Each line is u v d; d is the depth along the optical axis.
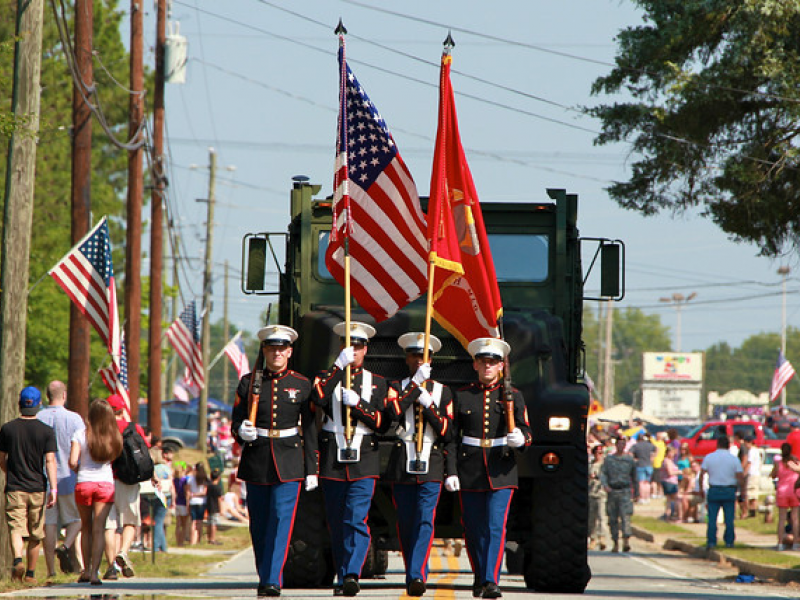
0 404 46.19
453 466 32.78
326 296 39.34
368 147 35.59
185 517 71.75
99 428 40.12
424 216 37.81
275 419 32.03
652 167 69.31
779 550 65.38
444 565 56.16
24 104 46.88
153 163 99.88
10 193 46.78
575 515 35.66
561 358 36.38
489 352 32.97
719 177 67.19
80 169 63.75
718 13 65.62
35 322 120.31
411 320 36.34
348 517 32.44
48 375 121.81
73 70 60.72
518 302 39.38
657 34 69.00
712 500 68.06
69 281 55.25
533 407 35.41
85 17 63.88
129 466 41.97
